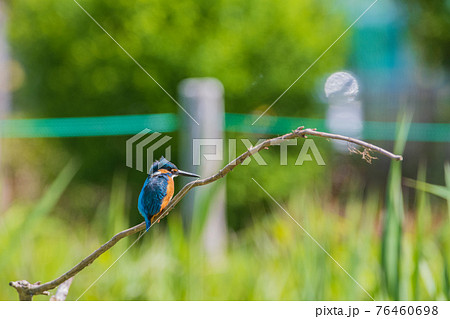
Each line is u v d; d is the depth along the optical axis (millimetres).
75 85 7910
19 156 9398
